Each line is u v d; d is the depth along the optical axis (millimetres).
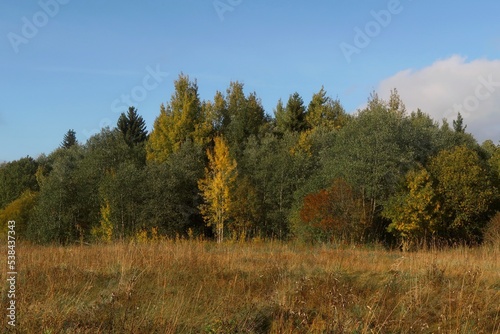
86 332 6031
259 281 9328
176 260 10688
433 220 27328
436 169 29516
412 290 8352
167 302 7668
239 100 58438
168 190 35625
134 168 37469
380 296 7965
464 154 29453
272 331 6734
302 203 30953
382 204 29078
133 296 7789
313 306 7727
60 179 36656
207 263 10602
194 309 7473
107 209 34469
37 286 8344
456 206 28125
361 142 31109
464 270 9781
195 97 47125
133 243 14211
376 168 29625
